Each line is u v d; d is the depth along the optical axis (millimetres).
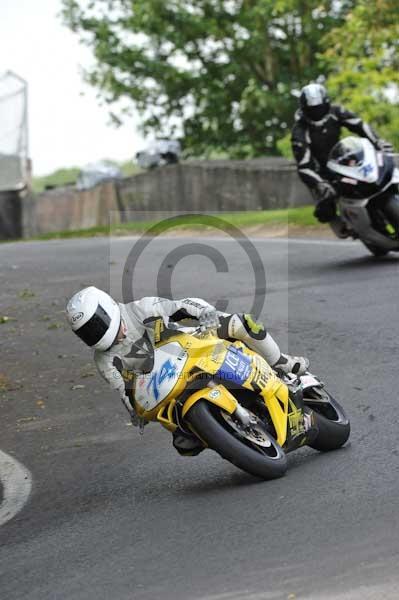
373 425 23656
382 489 18953
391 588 14570
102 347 19875
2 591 17234
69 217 119312
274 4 140250
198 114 156625
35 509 22156
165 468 23406
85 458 25406
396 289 38000
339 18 142000
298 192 89562
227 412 20031
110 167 134250
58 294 48844
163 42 152250
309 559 16094
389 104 86000
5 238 105875
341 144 43312
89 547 18703
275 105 145000
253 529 17953
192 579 16125
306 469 21031
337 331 33312
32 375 34656
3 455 26797
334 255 49344
